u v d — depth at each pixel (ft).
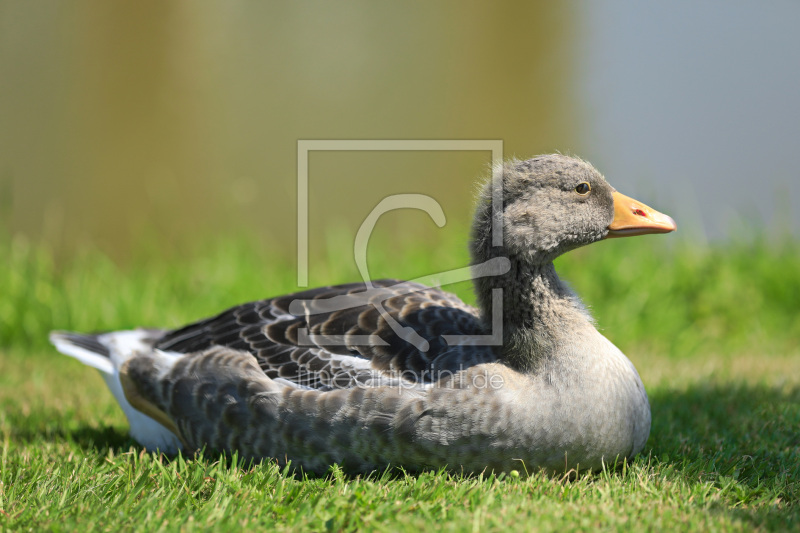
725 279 46.26
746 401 29.45
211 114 78.89
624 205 23.45
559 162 23.06
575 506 19.43
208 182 65.72
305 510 19.29
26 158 69.10
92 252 54.70
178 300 47.78
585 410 21.30
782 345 41.37
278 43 97.04
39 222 59.72
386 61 93.61
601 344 22.29
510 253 22.54
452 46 98.37
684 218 51.88
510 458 21.53
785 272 47.06
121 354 27.81
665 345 42.42
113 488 21.18
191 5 101.40
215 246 54.49
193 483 21.25
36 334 44.14
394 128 73.82
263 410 23.06
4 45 86.79
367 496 19.77
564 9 109.70
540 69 90.02
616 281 46.91
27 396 32.94
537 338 21.88
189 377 24.49
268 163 69.00
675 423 27.25
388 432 21.70
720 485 21.42
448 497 19.97
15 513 19.45
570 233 22.86
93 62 86.89
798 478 21.99
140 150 70.59
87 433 28.30
